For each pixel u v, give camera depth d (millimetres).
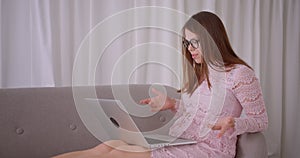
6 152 1602
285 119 2928
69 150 1762
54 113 1744
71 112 1783
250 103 1413
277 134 2842
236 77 1443
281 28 2828
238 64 1492
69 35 2191
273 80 2848
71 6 2193
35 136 1682
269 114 2842
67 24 2174
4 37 2014
